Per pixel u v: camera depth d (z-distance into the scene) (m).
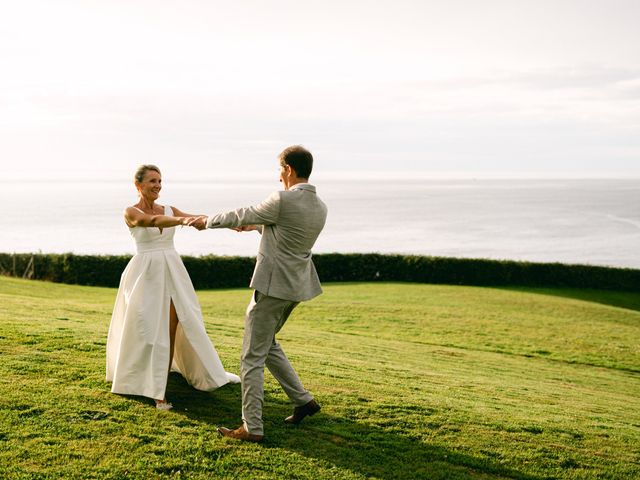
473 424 5.83
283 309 4.66
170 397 5.54
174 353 5.82
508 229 102.31
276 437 4.90
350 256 35.41
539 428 5.95
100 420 4.88
